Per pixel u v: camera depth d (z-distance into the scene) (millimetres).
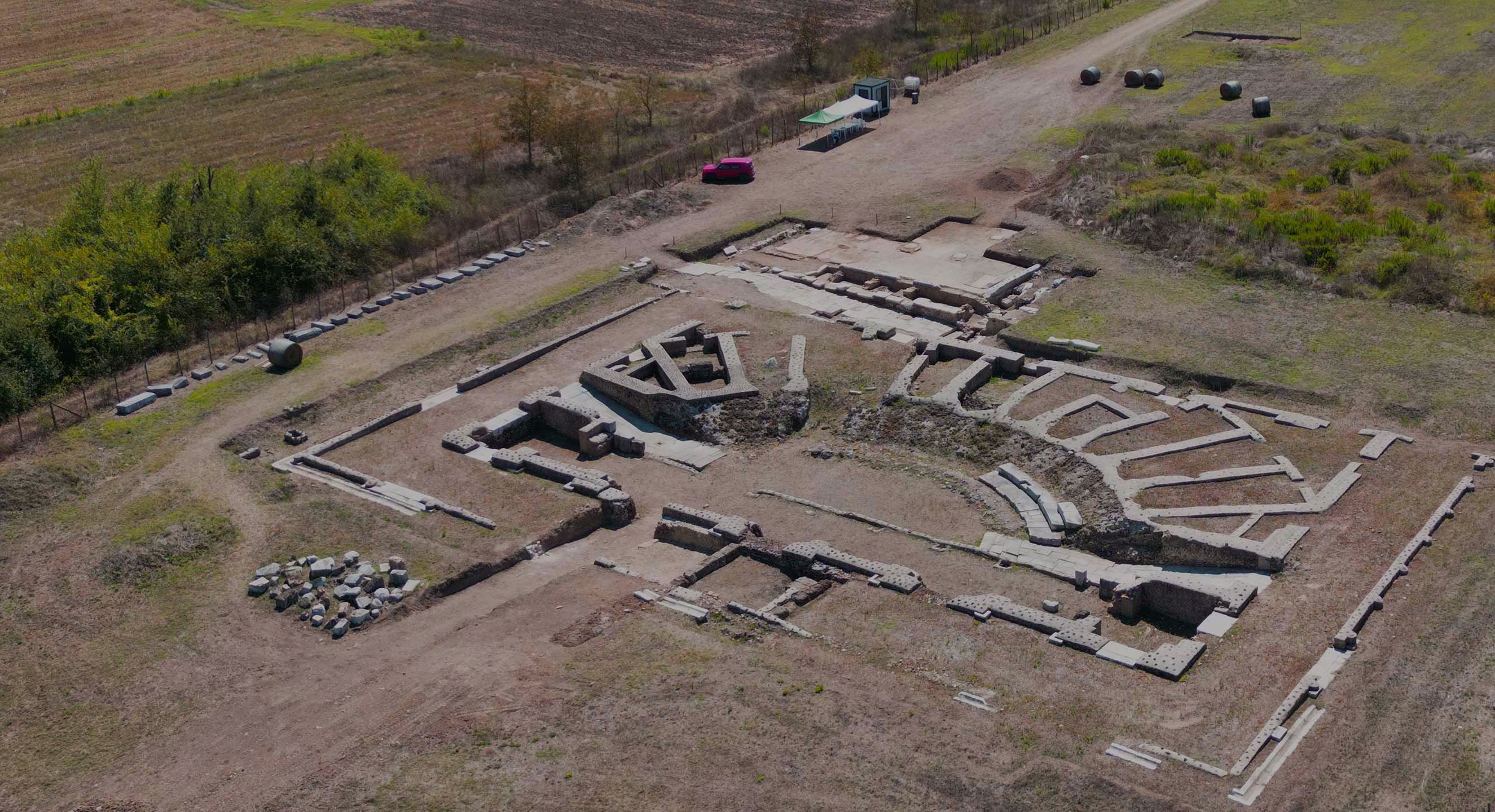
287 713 31625
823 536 39562
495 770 28516
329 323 54406
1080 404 45250
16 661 33906
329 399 48375
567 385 50031
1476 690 29328
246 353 52000
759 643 33281
